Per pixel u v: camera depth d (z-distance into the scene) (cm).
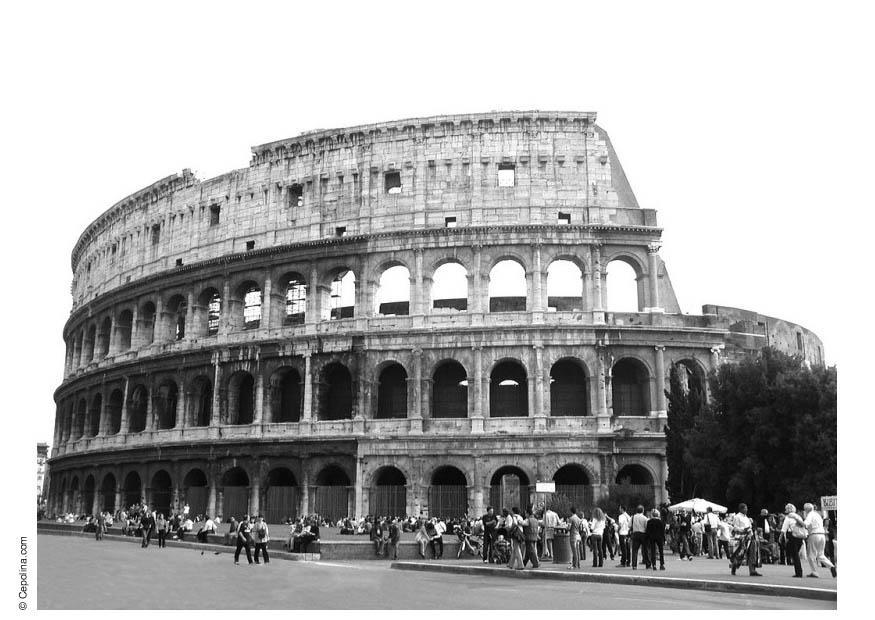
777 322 10381
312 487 8875
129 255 11544
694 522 6153
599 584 3941
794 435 6681
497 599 3244
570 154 9150
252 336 9712
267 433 9256
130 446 10288
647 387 8656
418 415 8675
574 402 8881
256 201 10156
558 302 9669
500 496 8344
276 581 3947
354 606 3002
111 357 11325
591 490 8238
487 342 8694
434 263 9100
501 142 9231
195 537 7625
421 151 9388
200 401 10250
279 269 9775
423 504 8431
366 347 8962
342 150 9712
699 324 8800
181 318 11519
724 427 7275
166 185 11144
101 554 5694
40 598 3064
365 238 9244
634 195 9738
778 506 6825
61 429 12812
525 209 9031
